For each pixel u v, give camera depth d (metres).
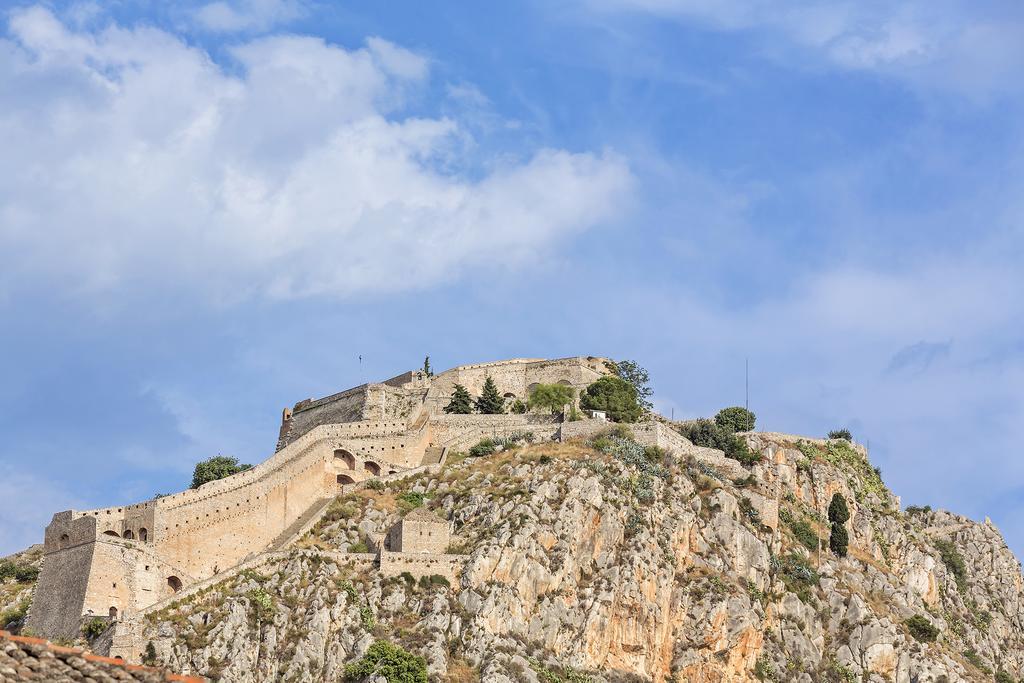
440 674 186.62
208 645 184.50
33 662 61.50
